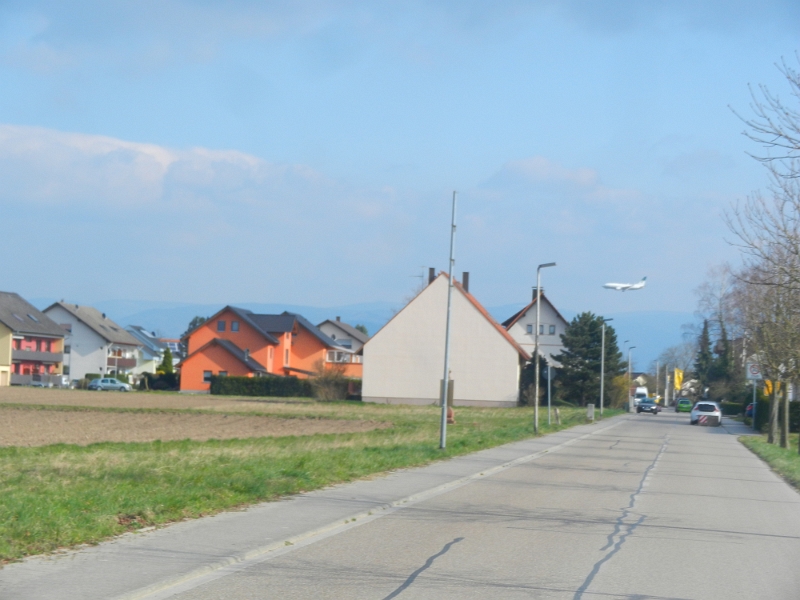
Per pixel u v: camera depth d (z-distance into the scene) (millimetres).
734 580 8797
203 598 7348
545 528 11672
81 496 11570
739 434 45844
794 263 18875
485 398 69000
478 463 21281
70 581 7598
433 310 70062
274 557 9164
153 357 136000
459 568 8852
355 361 111875
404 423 41156
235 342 92875
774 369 32625
